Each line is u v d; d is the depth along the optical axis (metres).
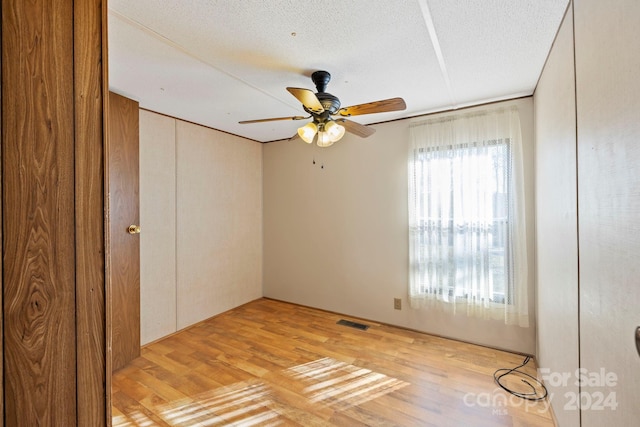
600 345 1.09
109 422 0.83
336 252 3.55
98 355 0.81
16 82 0.68
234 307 3.75
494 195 2.55
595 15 1.10
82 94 0.78
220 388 2.08
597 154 1.10
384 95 2.45
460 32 1.59
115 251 2.34
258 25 1.53
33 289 0.71
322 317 3.44
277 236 4.07
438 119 2.82
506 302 2.50
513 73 2.06
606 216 1.03
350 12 1.43
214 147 3.48
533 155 2.43
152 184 2.82
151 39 1.65
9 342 0.68
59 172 0.75
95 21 0.81
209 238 3.42
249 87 2.30
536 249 2.39
